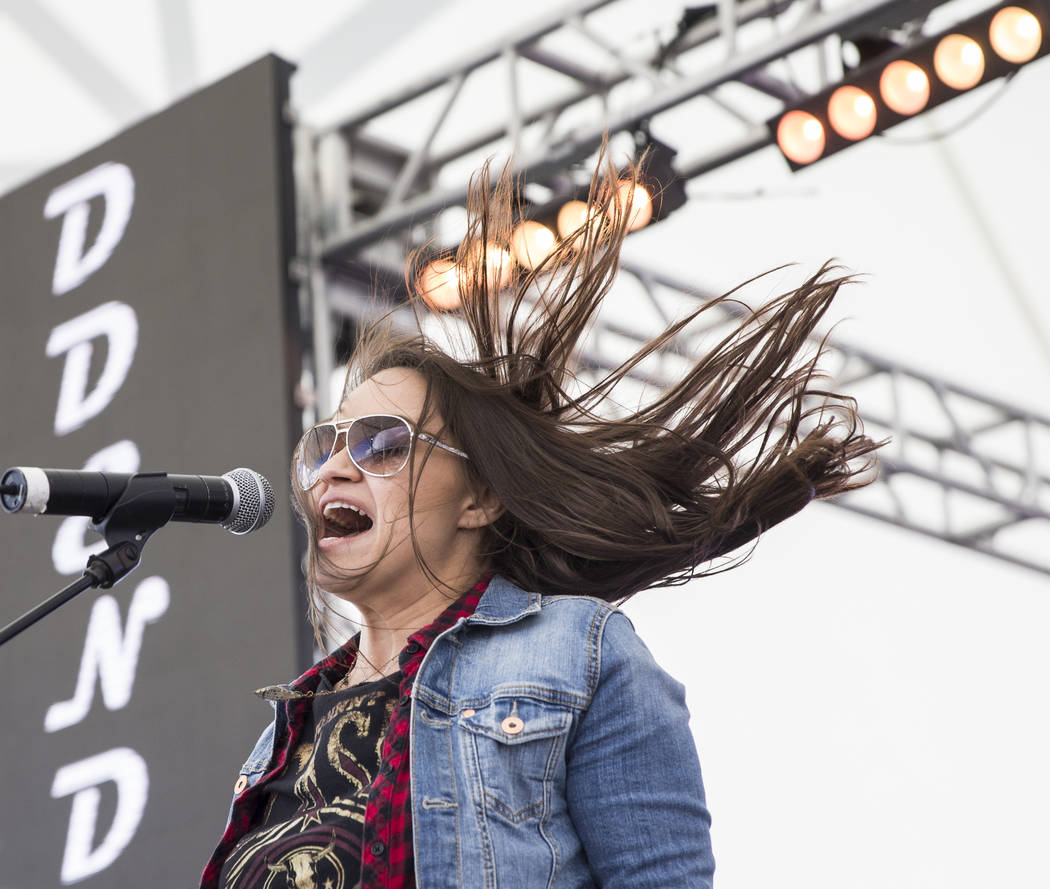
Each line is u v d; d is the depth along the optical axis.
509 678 2.40
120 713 7.78
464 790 2.31
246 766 2.63
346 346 8.68
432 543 2.61
